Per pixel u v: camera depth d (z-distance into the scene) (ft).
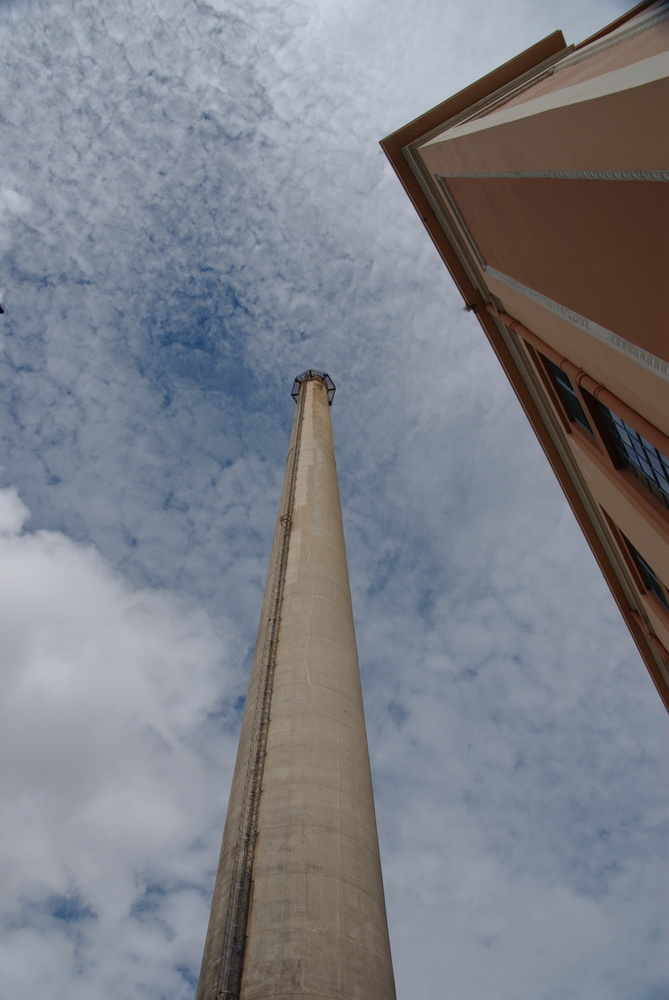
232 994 25.90
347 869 30.76
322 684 40.47
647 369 39.45
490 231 60.29
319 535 56.85
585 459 70.18
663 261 32.65
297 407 99.04
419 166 70.54
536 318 59.26
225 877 31.40
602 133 31.01
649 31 36.94
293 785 33.83
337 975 26.37
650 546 58.49
